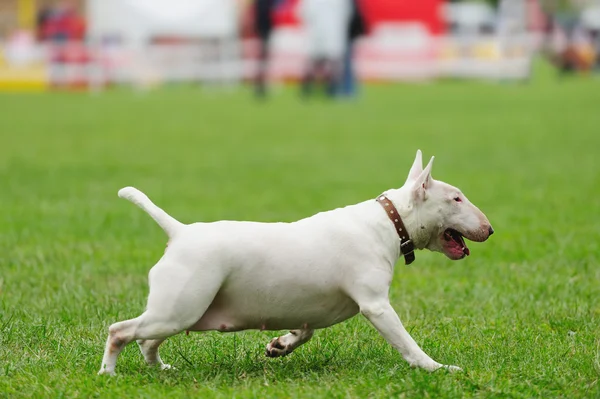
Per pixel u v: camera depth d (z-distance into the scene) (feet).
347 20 128.26
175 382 21.04
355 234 21.59
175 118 106.52
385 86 157.48
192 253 20.61
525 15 187.21
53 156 74.23
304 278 21.11
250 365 22.56
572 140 83.05
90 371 21.62
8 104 124.26
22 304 28.81
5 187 57.21
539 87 149.48
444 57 166.61
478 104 121.08
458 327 26.37
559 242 38.99
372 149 78.69
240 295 21.06
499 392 19.83
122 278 33.12
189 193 55.26
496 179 59.41
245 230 21.18
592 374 21.11
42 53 152.46
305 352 23.82
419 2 166.09
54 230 42.52
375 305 21.35
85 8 173.78
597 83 157.07
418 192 22.16
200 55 155.63
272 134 90.99
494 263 35.78
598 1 241.96
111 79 153.69
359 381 20.67
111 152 77.30
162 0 154.30
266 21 130.00
